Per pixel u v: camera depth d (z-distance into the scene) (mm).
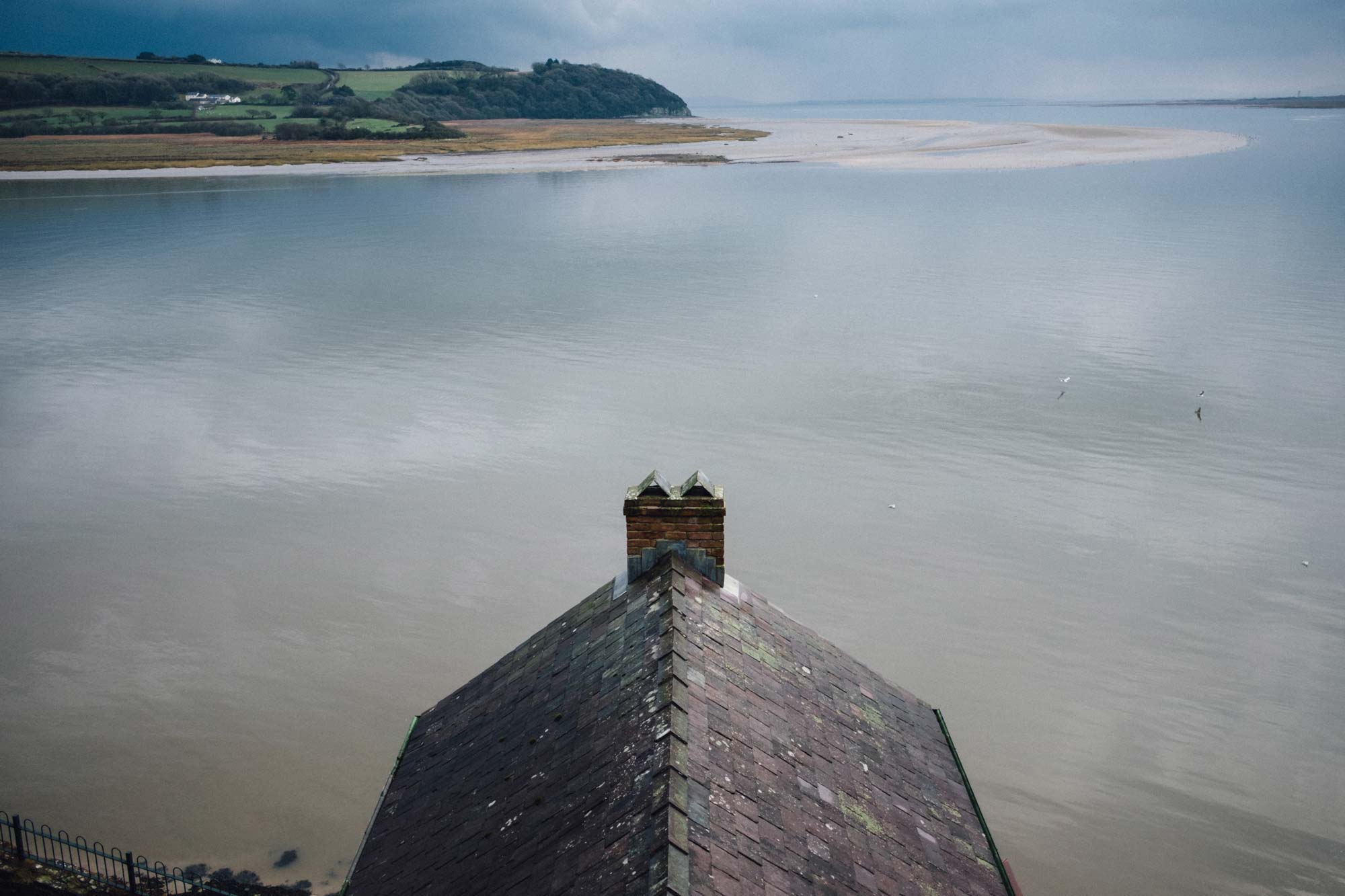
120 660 29531
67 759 25391
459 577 33906
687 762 10805
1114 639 30000
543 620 31453
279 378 55219
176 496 40406
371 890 12383
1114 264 84875
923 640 29875
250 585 33469
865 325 65438
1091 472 41656
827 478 41125
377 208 125312
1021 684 28000
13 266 86250
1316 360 56438
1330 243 93625
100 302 73188
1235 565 34156
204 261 89062
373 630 30906
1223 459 42969
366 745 25953
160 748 25750
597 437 45812
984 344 60469
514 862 11008
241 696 27844
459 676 28797
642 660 12977
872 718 14375
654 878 9195
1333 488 39969
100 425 48406
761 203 129375
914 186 149750
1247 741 25766
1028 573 33562
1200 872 21906
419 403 50750
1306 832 22938
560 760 12258
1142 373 54500
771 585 32625
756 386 52781
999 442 44938
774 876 10117
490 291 76375
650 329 64500
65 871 21078
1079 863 22094
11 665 29250
